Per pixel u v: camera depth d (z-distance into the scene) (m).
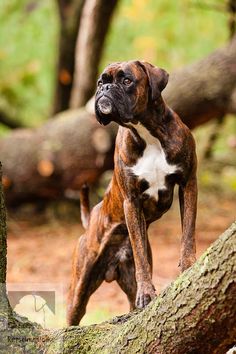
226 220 15.89
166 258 12.62
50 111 17.25
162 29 20.66
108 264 6.87
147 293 5.93
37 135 14.69
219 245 4.89
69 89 16.52
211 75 13.70
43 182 14.64
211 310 4.89
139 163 6.10
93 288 7.04
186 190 6.15
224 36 21.08
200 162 18.52
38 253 13.30
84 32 15.91
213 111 13.97
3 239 5.91
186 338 5.03
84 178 14.49
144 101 5.89
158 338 5.12
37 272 12.03
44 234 14.94
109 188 6.61
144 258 6.10
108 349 5.38
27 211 16.06
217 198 17.34
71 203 16.05
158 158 6.07
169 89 13.59
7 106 19.58
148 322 5.20
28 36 20.78
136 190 6.16
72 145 14.36
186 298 5.00
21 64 20.45
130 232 6.16
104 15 15.70
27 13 18.23
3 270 5.90
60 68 16.38
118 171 6.22
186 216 6.12
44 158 14.47
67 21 16.09
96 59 16.02
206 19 20.67
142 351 5.18
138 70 5.89
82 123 14.39
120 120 5.89
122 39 21.23
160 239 14.25
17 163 14.61
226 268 4.82
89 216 7.27
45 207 16.09
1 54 20.14
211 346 5.03
